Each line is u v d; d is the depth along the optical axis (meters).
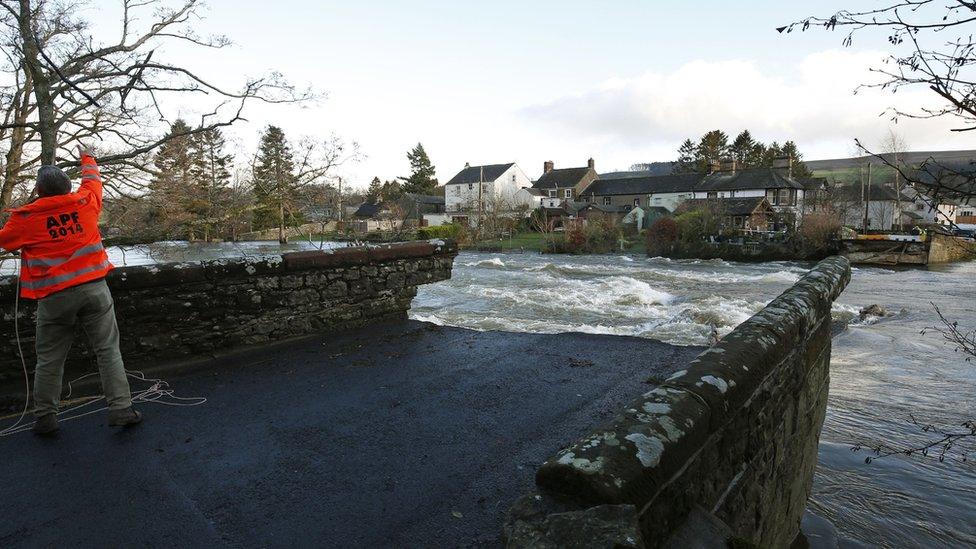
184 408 4.18
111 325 3.75
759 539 3.53
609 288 21.00
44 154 8.29
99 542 2.51
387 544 2.50
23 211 3.30
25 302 4.50
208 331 5.50
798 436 4.62
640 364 5.45
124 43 9.85
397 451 3.46
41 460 3.31
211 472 3.18
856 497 7.22
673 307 16.61
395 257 7.25
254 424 3.88
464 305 16.58
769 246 38.62
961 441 8.84
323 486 3.02
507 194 78.12
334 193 38.50
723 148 91.62
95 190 3.72
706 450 2.50
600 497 1.77
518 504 1.87
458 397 4.46
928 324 17.00
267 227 47.16
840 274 6.38
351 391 4.59
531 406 4.26
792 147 89.75
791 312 4.14
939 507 6.97
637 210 60.38
